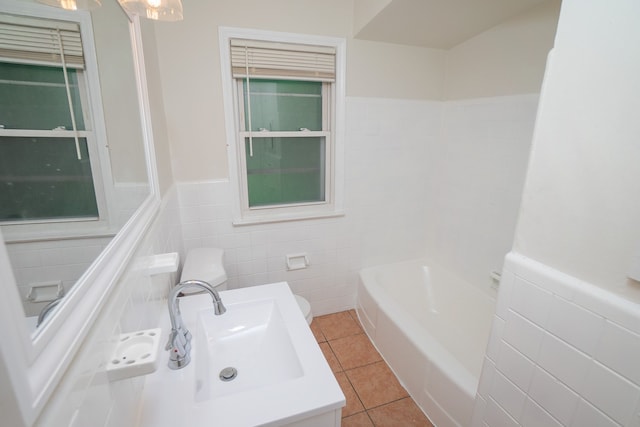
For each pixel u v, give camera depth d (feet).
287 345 3.41
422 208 8.45
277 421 2.48
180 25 5.62
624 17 2.23
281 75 6.36
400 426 5.17
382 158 7.68
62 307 1.46
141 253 2.91
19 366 1.07
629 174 2.28
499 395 3.51
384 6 5.32
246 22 5.94
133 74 3.55
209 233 6.73
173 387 2.76
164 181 5.03
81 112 2.01
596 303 2.51
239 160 6.69
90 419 1.66
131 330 2.48
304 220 7.39
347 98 6.98
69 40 1.89
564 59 2.66
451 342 6.82
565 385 2.81
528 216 3.09
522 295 3.15
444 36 6.66
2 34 1.35
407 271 8.38
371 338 7.24
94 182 2.11
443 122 7.93
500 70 6.18
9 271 1.09
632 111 2.23
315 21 6.35
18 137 1.40
